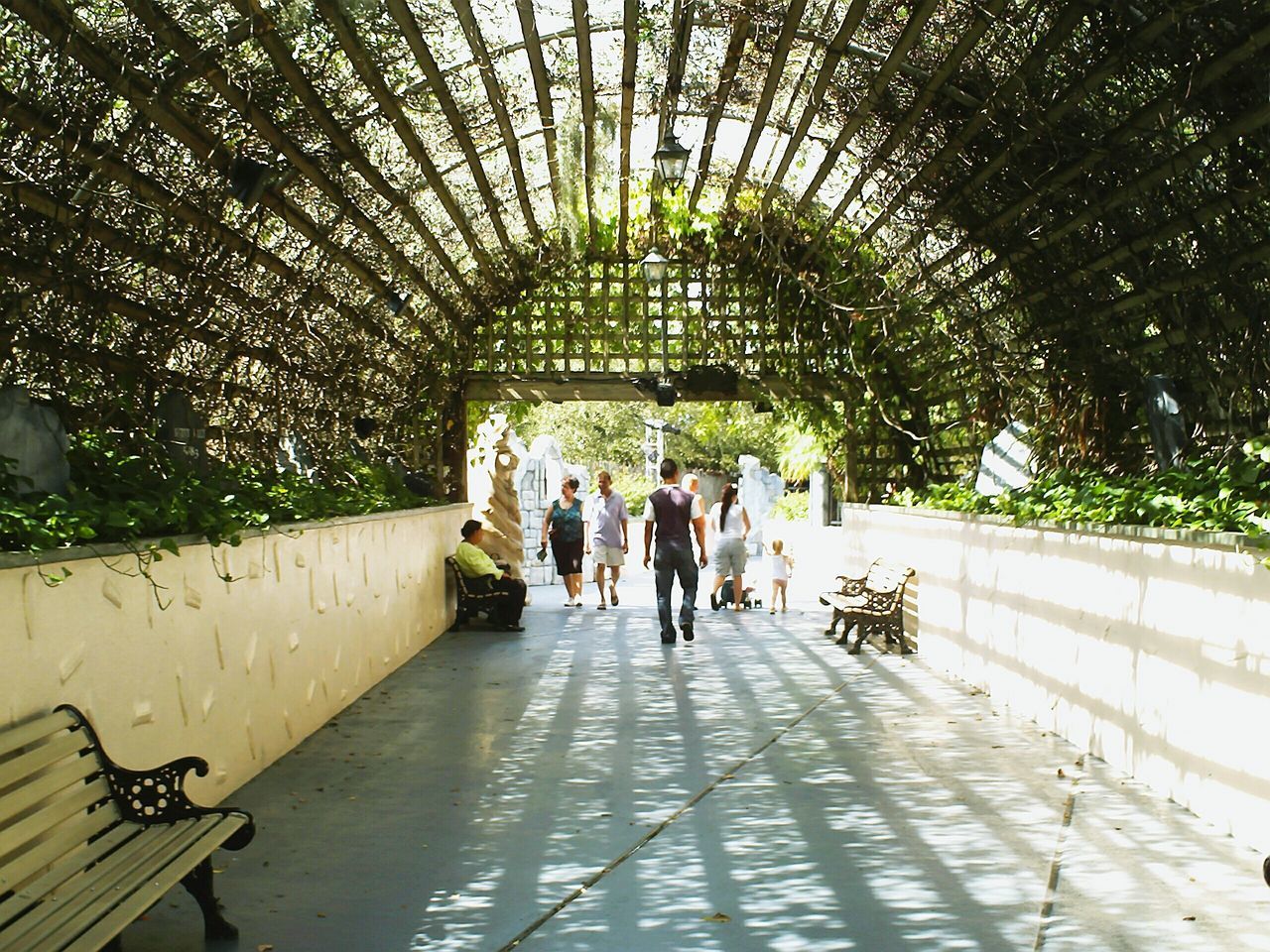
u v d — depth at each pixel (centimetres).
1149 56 565
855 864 488
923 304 1216
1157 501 611
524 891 457
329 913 432
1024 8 602
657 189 1342
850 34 676
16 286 573
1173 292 716
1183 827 527
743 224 1421
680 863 491
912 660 1057
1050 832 526
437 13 652
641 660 1068
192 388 821
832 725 770
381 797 598
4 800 350
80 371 661
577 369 1515
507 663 1059
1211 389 741
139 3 492
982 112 705
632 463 4369
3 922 329
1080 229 791
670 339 1480
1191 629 546
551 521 1573
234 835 420
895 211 991
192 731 552
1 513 422
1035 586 769
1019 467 1081
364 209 892
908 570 1098
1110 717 647
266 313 880
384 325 1223
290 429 1066
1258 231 624
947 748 698
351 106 719
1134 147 648
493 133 912
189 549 552
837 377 1446
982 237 900
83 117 534
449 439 1512
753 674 982
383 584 989
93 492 570
